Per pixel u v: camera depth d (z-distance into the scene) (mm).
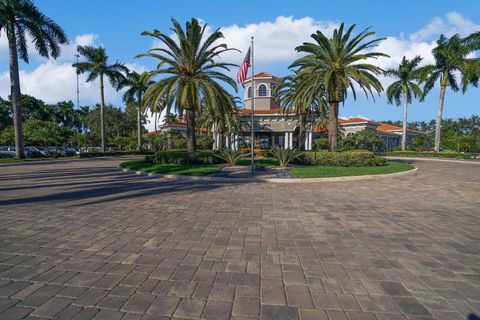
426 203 7371
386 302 2686
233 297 2748
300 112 24312
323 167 16484
